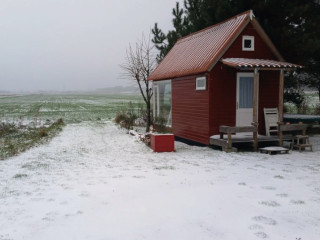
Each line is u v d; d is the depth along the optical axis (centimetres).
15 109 4216
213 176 736
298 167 822
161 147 1110
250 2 1375
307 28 1302
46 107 4756
